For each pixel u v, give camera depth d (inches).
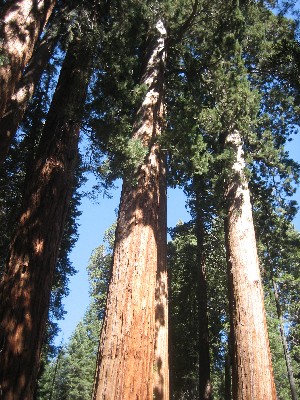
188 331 788.0
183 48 476.7
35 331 274.2
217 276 800.9
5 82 266.5
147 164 323.9
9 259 298.0
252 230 424.8
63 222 339.6
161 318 360.8
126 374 219.6
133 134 351.6
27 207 323.0
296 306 791.1
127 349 228.4
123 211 297.0
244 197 443.2
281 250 674.8
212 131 443.2
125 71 383.9
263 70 552.4
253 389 324.2
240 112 446.6
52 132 365.7
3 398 240.7
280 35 585.3
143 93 369.7
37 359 270.4
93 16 408.5
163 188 382.9
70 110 356.2
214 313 811.4
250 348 344.2
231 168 451.8
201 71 463.2
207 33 465.1
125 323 238.4
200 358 662.5
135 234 280.2
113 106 352.8
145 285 259.0
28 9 308.2
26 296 280.8
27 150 483.8
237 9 451.2
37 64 356.2
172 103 482.6
